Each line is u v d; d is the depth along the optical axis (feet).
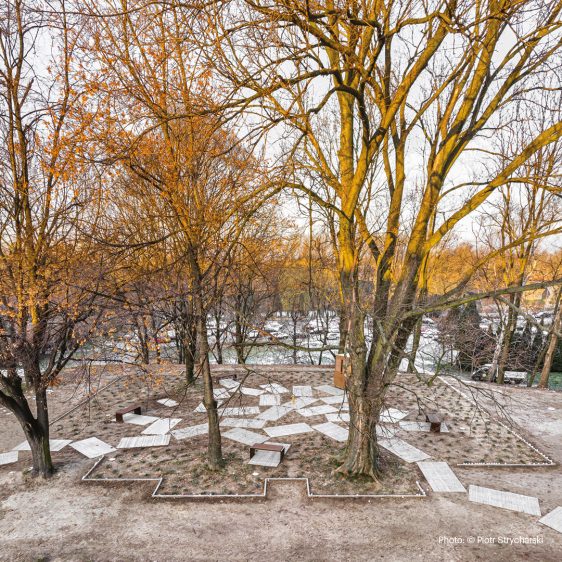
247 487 26.00
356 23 18.38
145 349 40.65
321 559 19.81
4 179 26.63
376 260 28.43
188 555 20.13
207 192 30.09
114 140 20.10
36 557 20.08
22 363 26.05
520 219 55.83
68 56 23.03
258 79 20.58
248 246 43.60
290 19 17.80
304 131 22.62
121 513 23.59
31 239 24.90
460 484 26.35
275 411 39.40
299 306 69.10
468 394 46.01
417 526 22.21
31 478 27.32
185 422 36.88
